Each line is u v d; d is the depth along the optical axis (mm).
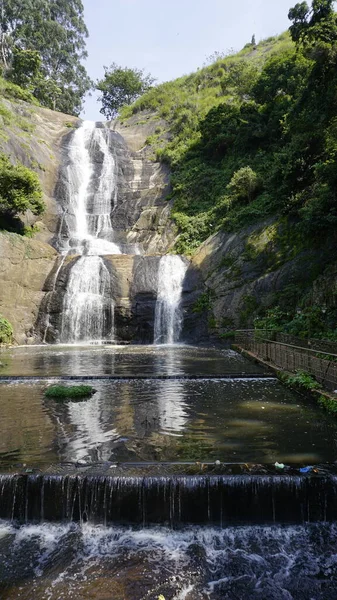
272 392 9820
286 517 4812
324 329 12633
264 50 54125
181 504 4812
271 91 32188
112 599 3744
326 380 8992
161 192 36594
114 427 7070
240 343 19516
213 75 54000
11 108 42375
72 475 4945
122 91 66875
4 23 53938
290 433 6703
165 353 18047
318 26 14430
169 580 3996
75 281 25391
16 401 9016
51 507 4895
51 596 3773
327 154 17391
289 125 19906
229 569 4160
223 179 31797
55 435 6633
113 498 4855
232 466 5270
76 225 35375
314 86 15492
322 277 14883
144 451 5875
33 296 24781
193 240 28453
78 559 4285
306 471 5078
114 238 34062
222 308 22141
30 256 25984
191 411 8109
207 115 35969
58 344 23375
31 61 48656
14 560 4258
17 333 23266
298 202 19453
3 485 4992
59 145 42375
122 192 38844
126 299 24672
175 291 24766
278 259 20984
